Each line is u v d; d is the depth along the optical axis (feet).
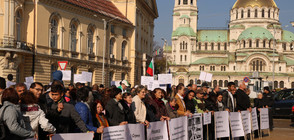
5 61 103.76
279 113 90.27
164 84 70.64
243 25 510.58
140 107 38.63
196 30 526.57
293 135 61.93
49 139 26.96
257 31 476.95
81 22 143.43
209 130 49.39
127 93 37.78
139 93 38.99
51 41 124.77
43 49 119.24
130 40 193.67
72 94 37.14
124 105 37.86
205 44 523.29
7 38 104.12
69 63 133.80
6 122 25.13
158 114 41.37
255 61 452.76
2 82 32.60
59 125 30.14
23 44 109.81
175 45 510.99
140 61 211.61
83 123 30.53
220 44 520.42
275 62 451.12
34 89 30.94
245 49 473.26
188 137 42.96
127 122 35.09
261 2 506.48
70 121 30.63
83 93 33.06
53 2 123.03
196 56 508.94
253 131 56.18
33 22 115.14
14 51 104.47
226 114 50.03
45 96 34.01
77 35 142.00
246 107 54.03
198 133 45.16
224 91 53.62
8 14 104.37
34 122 27.43
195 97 51.44
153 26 258.78
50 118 30.22
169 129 38.81
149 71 97.19
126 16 194.08
